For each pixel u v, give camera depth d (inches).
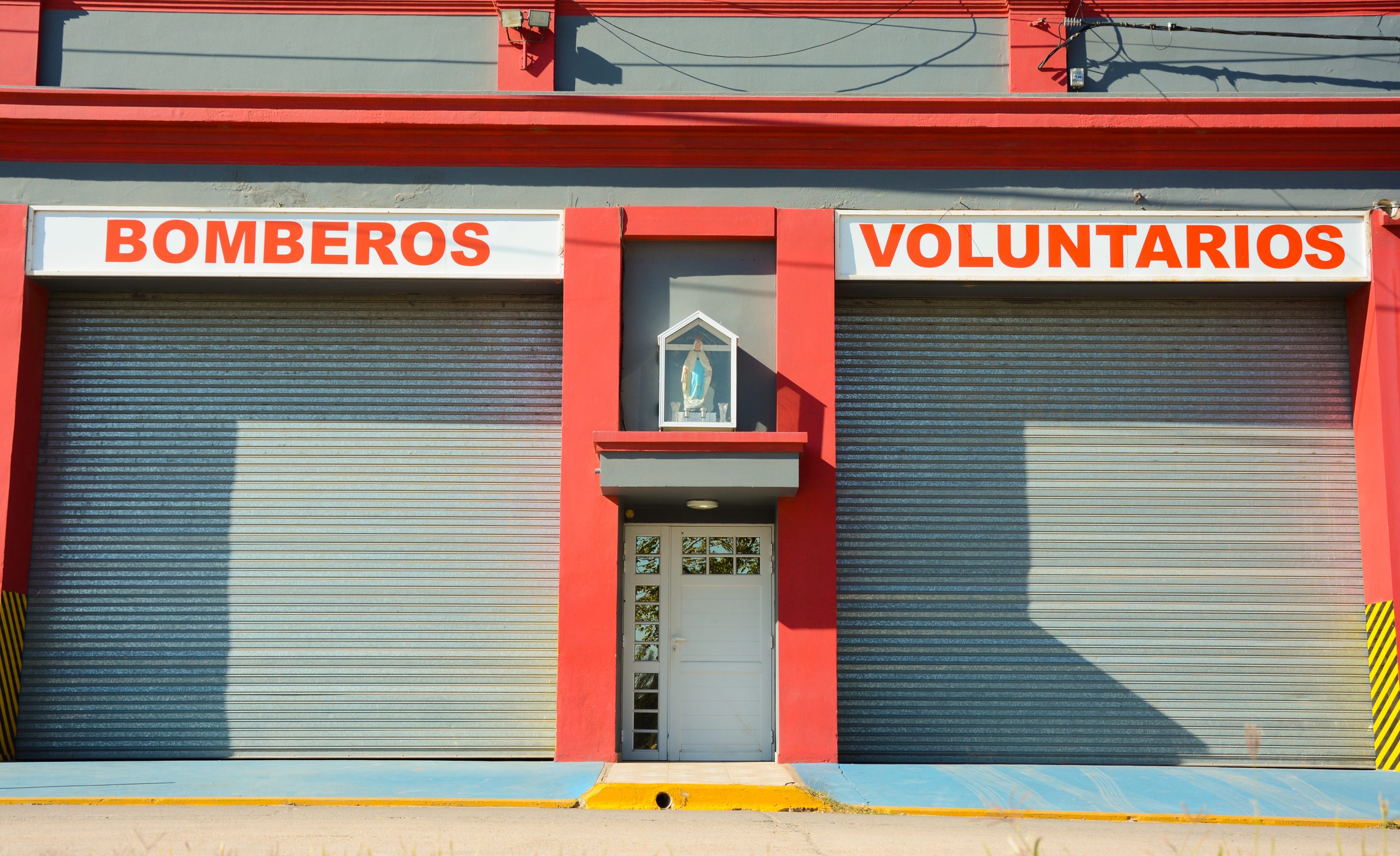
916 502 454.3
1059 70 457.4
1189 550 451.8
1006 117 446.3
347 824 308.3
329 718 440.5
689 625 452.4
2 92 439.8
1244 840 309.3
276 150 448.5
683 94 458.6
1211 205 450.6
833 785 372.2
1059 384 460.8
